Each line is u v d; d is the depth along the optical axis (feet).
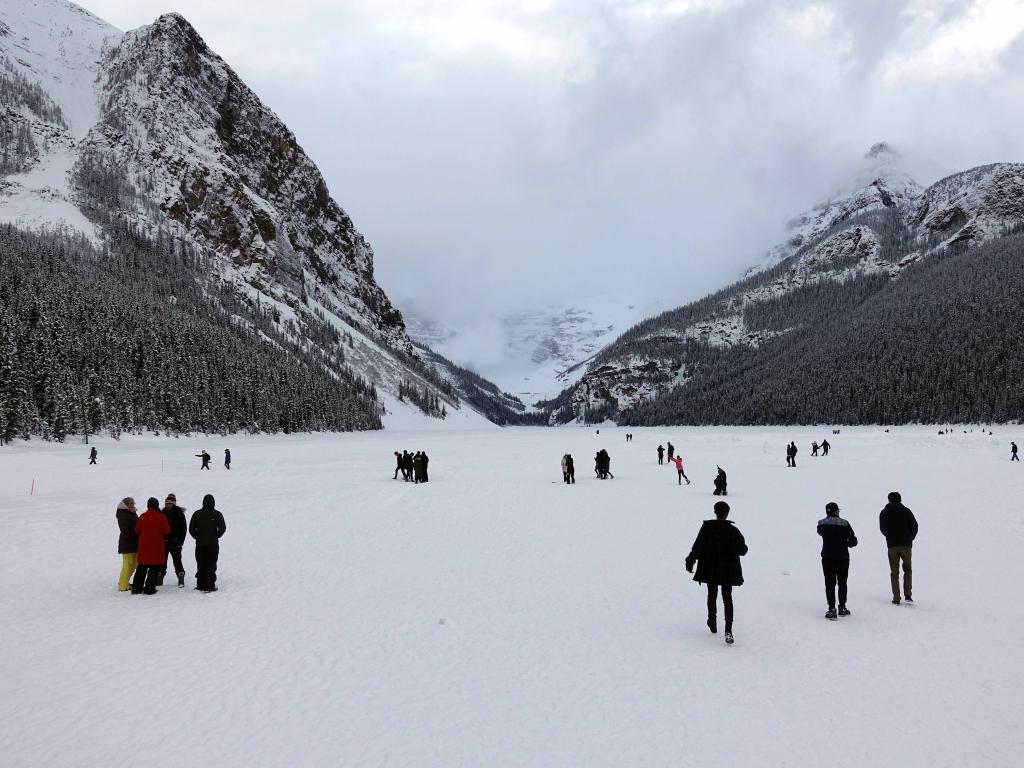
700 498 100.12
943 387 467.11
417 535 69.05
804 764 21.48
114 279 452.76
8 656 32.24
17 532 70.33
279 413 390.42
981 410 428.15
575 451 248.93
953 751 22.33
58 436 242.99
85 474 144.36
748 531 69.46
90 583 48.65
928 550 57.98
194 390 329.93
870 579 48.52
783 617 39.11
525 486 120.67
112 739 23.27
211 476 141.18
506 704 26.55
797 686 28.35
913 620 38.09
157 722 24.75
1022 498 90.68
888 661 31.37
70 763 21.50
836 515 39.70
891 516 42.19
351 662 31.48
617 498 100.99
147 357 321.73
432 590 46.11
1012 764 21.43
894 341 572.10
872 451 215.31
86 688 28.09
